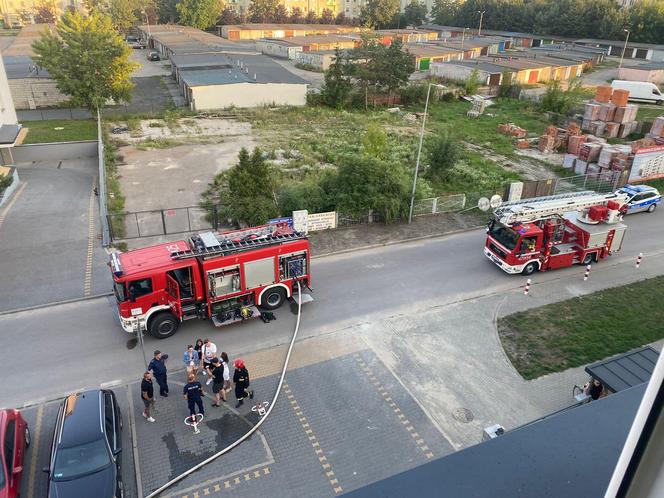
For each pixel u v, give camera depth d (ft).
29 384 51.19
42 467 42.16
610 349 58.80
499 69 217.77
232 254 59.21
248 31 328.29
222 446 44.62
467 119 169.07
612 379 43.11
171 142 131.03
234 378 47.98
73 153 130.52
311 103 179.32
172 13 380.78
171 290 56.80
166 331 58.44
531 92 204.54
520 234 70.79
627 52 301.02
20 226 85.76
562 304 67.72
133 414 48.01
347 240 83.97
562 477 12.62
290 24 378.94
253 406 49.16
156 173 110.01
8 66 193.88
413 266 76.79
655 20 299.79
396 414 48.78
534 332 61.67
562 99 173.37
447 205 95.35
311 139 136.15
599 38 327.67
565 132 143.23
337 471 42.57
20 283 68.64
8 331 59.06
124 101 166.61
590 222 76.43
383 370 54.60
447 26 396.16
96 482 37.65
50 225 86.43
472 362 56.29
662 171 113.60
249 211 82.84
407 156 124.16
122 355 55.77
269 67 208.64
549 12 342.03
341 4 481.05
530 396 51.55
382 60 181.37
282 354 56.75
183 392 49.57
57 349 56.39
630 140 147.02
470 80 198.59
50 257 75.51
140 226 85.35
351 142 134.92
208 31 376.27
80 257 75.72
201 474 41.98
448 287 71.31
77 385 51.29
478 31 367.45
